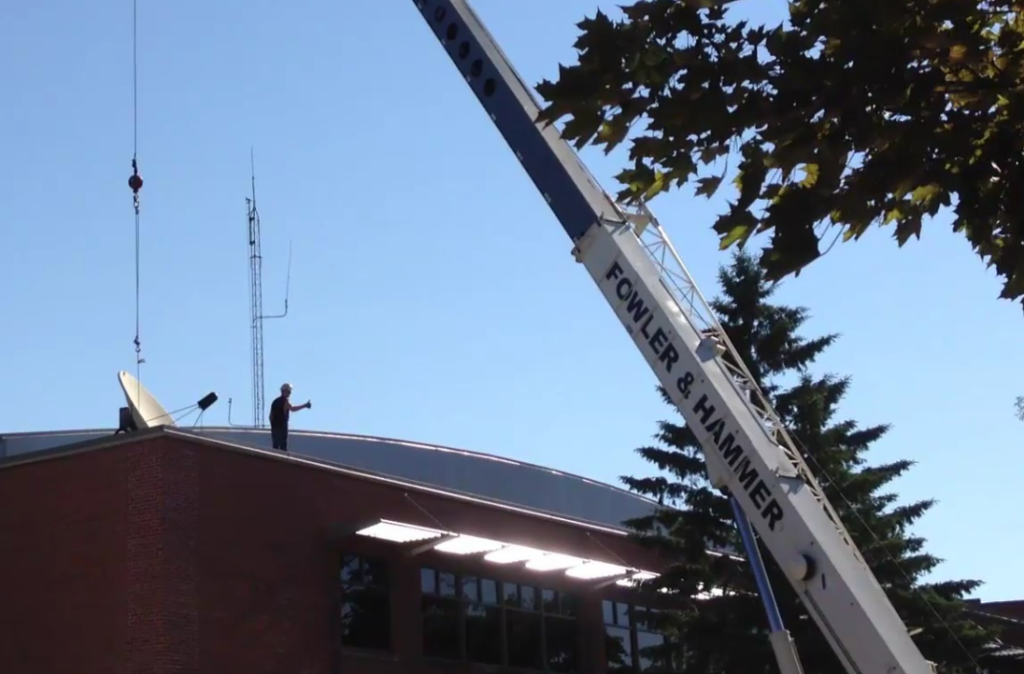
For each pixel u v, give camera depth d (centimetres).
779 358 3669
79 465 2633
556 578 3544
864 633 1596
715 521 3588
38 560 2617
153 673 2442
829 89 848
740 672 3431
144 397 2922
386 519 2995
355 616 2900
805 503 1689
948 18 835
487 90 2052
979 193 860
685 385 1812
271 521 2733
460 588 3225
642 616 3862
